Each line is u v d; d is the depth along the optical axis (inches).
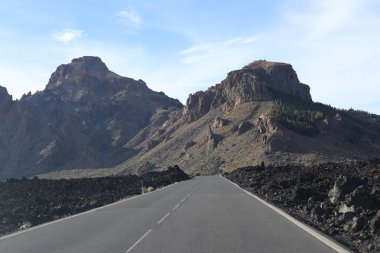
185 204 952.3
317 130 5989.2
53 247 486.6
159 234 545.6
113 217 765.3
